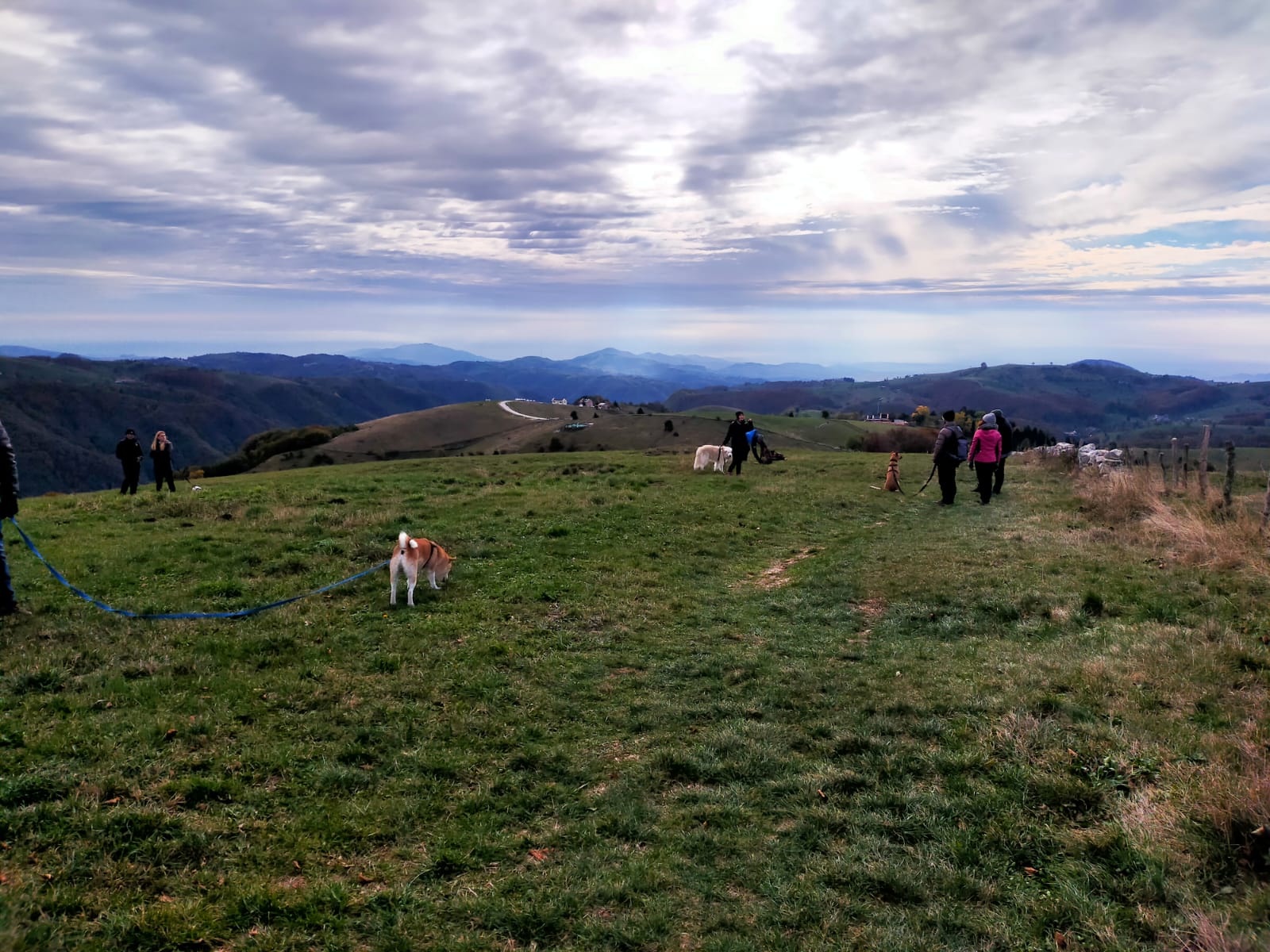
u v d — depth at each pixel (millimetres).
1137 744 6465
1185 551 12625
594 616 10852
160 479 22844
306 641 9164
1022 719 7070
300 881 4906
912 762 6605
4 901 4289
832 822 5773
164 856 4980
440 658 8938
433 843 5473
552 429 139500
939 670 8664
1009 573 12281
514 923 4637
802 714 7781
